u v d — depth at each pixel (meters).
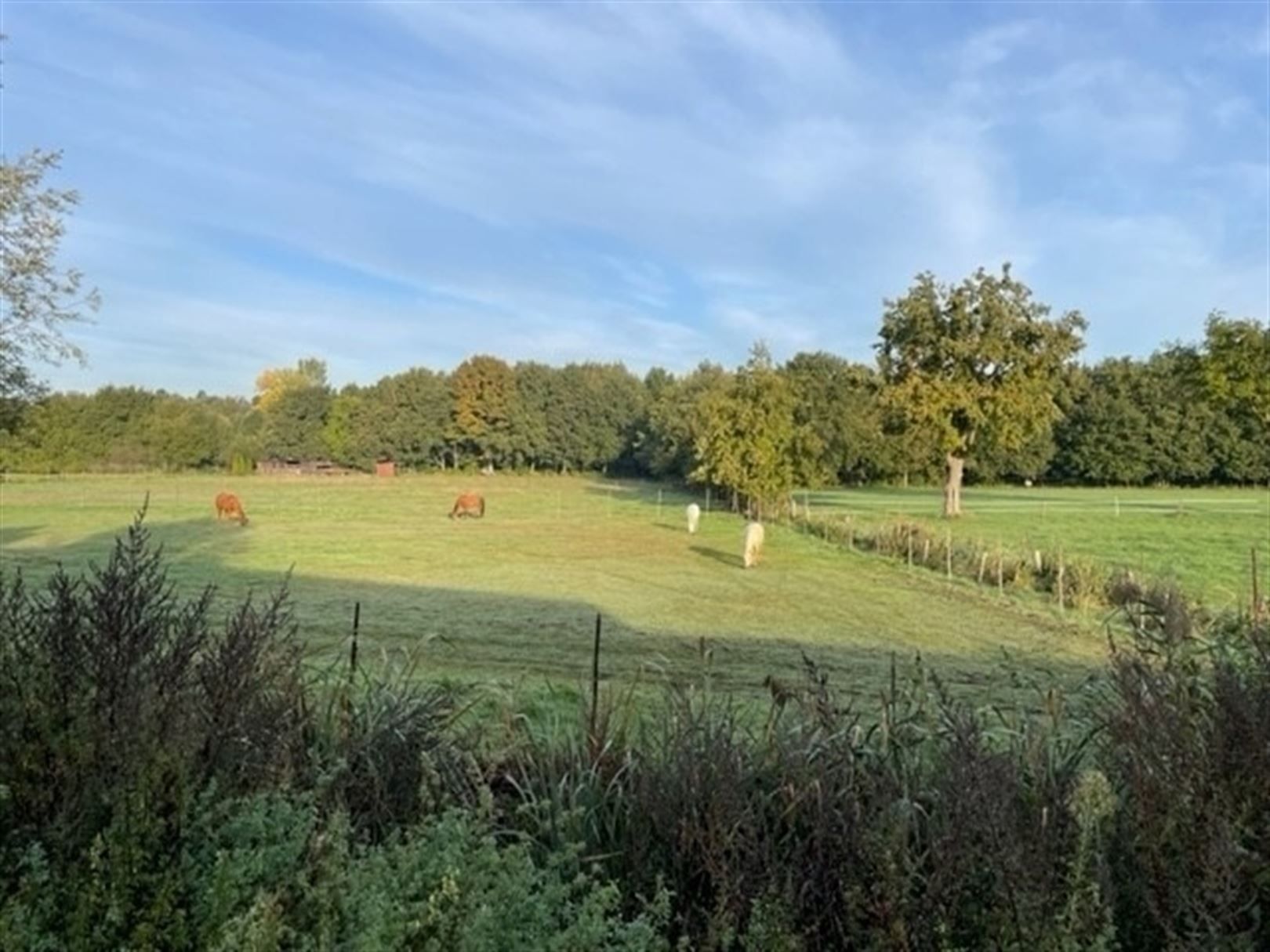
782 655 11.72
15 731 2.18
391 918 1.94
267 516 39.28
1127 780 2.40
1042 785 2.44
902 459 59.28
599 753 3.05
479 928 1.93
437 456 84.94
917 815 2.46
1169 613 3.71
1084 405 67.50
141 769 2.12
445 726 3.27
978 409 37.66
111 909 1.94
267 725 2.69
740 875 2.34
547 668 10.02
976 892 2.19
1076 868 2.12
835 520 32.00
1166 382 66.94
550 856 2.37
